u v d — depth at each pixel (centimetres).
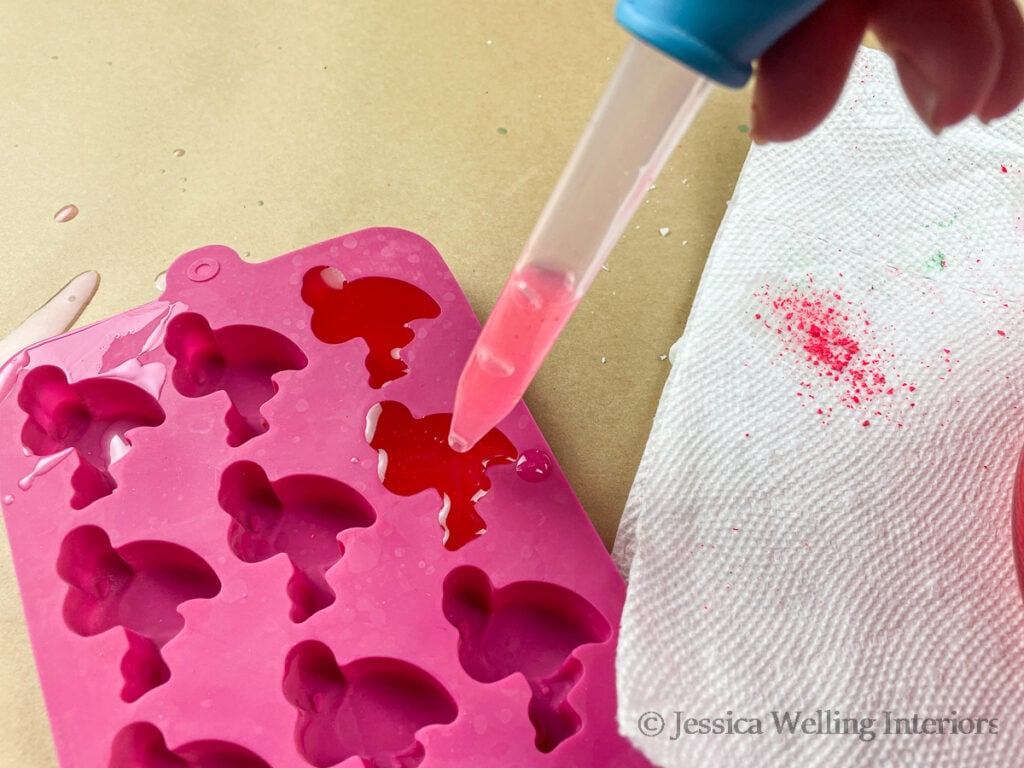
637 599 14
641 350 17
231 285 16
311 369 16
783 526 14
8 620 15
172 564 15
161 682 14
